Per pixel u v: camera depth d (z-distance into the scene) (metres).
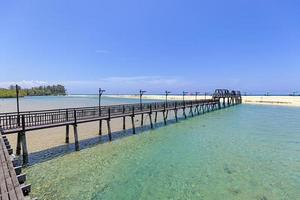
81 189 10.74
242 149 18.34
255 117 41.22
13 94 127.50
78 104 80.62
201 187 11.06
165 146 19.16
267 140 21.77
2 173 7.61
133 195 10.17
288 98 89.12
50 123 16.34
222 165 14.34
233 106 70.25
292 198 10.01
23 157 14.16
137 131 26.38
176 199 9.83
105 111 22.16
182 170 13.38
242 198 9.98
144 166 14.04
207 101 50.91
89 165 14.16
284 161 15.23
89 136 23.50
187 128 28.67
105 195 10.16
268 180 11.99
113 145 19.48
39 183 11.38
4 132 13.18
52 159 15.38
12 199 5.82
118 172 12.99
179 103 36.38
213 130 27.27
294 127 29.89
